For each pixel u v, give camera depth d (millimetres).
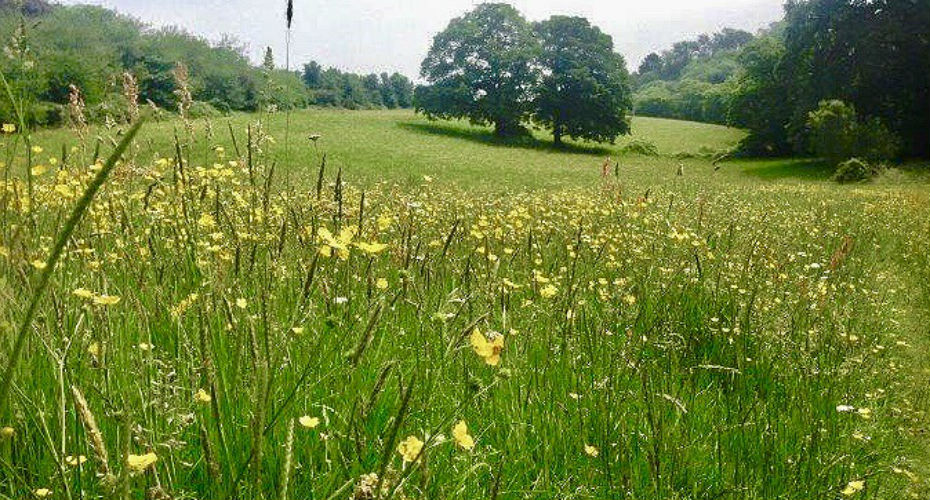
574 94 76562
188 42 64500
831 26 59656
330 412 2367
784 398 3783
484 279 4000
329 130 63281
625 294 4512
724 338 4402
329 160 37062
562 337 3498
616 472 2758
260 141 3918
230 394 2127
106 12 63656
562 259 5844
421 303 3123
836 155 51625
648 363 3584
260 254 3537
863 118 55906
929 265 9438
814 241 10484
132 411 1881
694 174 45188
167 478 1867
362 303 2873
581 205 10906
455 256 4895
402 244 3641
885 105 58250
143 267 2936
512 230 7438
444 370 2754
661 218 8664
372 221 4879
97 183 825
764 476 2912
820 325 5105
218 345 2547
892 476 3363
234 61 55719
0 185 2588
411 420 2420
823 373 4188
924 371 4973
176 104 3945
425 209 8742
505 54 76812
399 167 37906
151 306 2869
